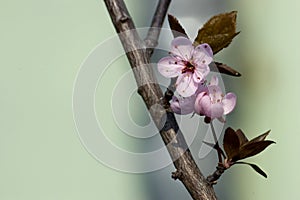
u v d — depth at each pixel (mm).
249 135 772
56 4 768
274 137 777
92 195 746
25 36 765
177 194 750
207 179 508
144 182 749
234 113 772
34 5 767
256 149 504
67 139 752
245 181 766
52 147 753
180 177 507
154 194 747
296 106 776
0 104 758
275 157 773
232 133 504
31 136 755
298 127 778
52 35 764
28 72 762
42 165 751
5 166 751
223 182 763
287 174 771
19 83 762
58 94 759
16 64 762
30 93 760
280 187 770
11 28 765
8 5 767
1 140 755
